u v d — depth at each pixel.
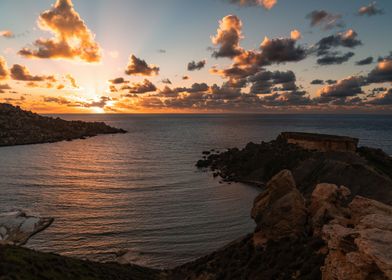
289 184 38.81
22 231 54.56
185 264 40.66
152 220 60.59
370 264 14.02
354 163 82.25
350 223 23.83
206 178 99.56
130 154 153.25
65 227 56.97
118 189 84.38
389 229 15.84
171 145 191.12
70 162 130.00
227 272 30.80
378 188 67.94
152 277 36.12
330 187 37.06
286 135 132.50
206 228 56.97
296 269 24.66
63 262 31.47
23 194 79.12
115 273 33.50
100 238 52.38
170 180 96.25
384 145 192.00
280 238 32.81
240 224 59.09
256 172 99.62
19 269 25.44
